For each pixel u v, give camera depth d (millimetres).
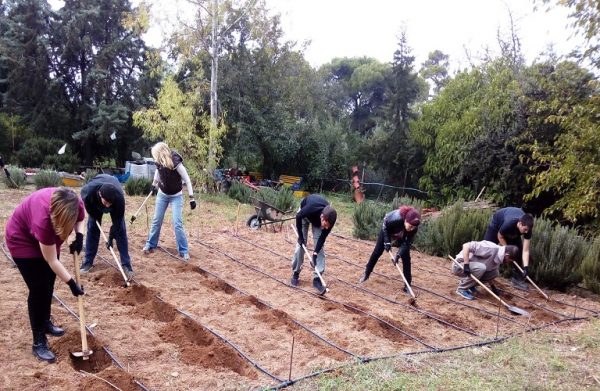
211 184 17109
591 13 9773
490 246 7059
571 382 4500
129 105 24281
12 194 13742
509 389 4254
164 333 4902
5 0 26281
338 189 24578
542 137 13289
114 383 3793
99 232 6660
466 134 16344
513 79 15570
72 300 5574
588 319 6672
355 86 37344
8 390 3613
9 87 24281
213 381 4008
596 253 8211
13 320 4875
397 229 7023
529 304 7164
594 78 10555
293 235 10930
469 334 5742
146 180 16047
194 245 8984
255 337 5016
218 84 20859
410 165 20828
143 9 16953
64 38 23250
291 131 23641
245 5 18859
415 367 4566
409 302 6746
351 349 4898
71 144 24500
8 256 7020
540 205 13922
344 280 7688
